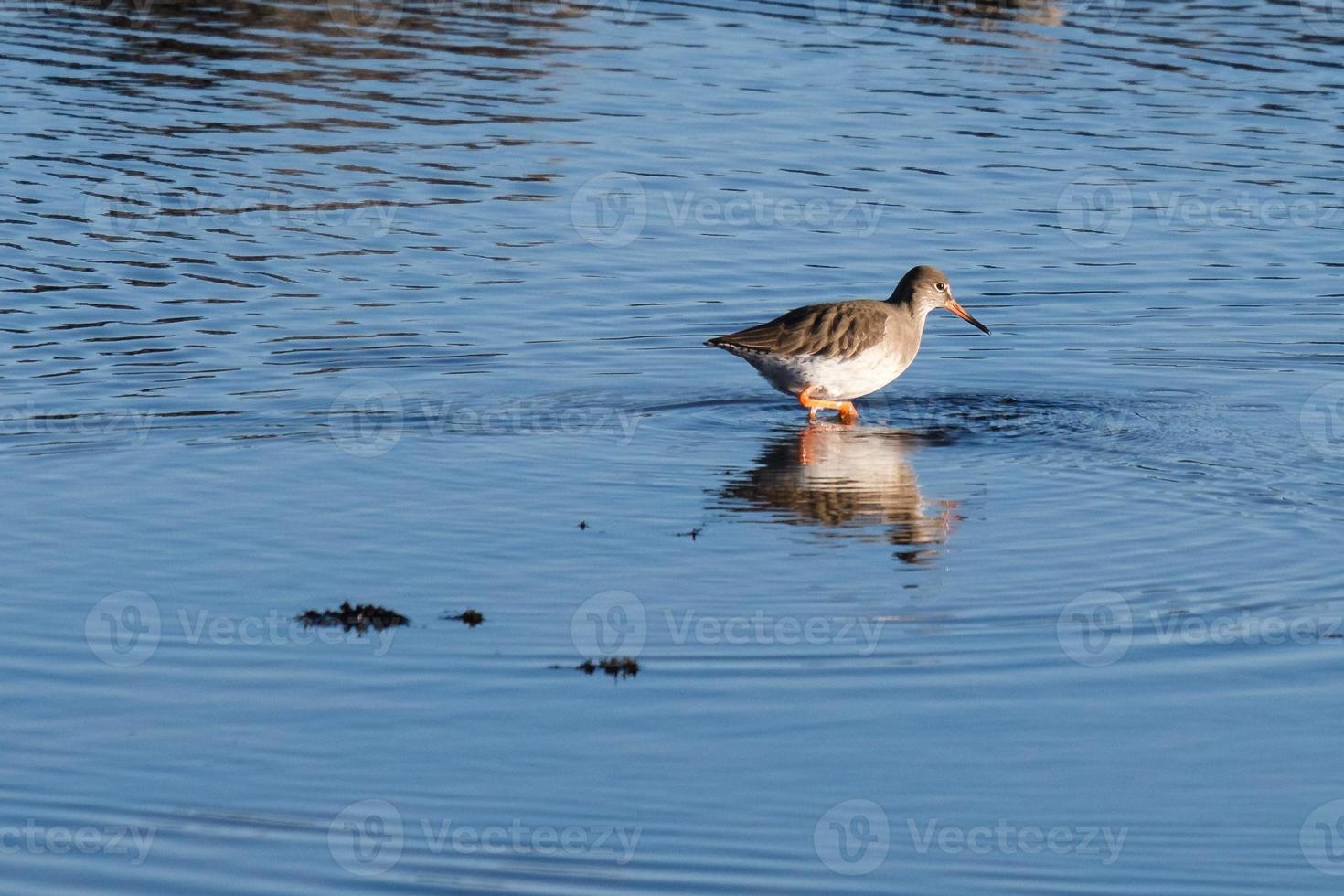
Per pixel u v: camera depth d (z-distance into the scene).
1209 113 30.16
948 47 34.50
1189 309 21.66
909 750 11.28
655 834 10.30
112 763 11.03
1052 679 12.23
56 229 23.41
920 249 23.69
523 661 12.42
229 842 10.20
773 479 16.25
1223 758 11.20
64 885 9.77
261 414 17.75
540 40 34.38
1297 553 14.40
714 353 20.16
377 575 13.87
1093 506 15.54
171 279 21.83
